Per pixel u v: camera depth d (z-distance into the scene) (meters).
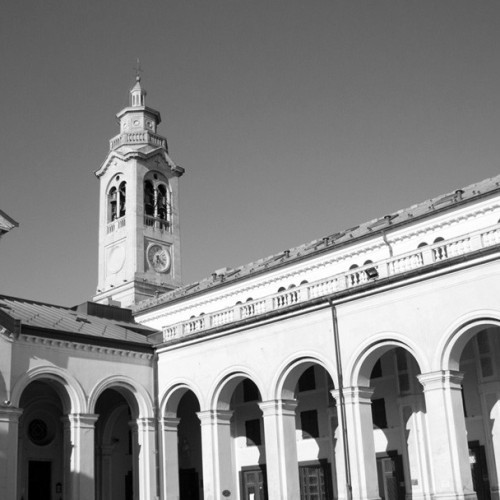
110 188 65.56
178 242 64.88
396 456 33.09
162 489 35.38
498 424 30.03
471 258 26.05
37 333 32.84
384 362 34.56
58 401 38.66
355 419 28.62
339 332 29.91
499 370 30.45
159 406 36.72
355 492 27.91
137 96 69.75
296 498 30.61
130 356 36.69
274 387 31.75
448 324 26.50
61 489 38.12
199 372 35.31
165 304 48.38
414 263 28.61
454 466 25.52
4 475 29.98
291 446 31.25
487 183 36.62
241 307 34.66
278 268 42.06
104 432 40.72
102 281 62.91
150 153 64.56
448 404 26.09
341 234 42.72
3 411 30.56
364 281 30.12
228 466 34.03
